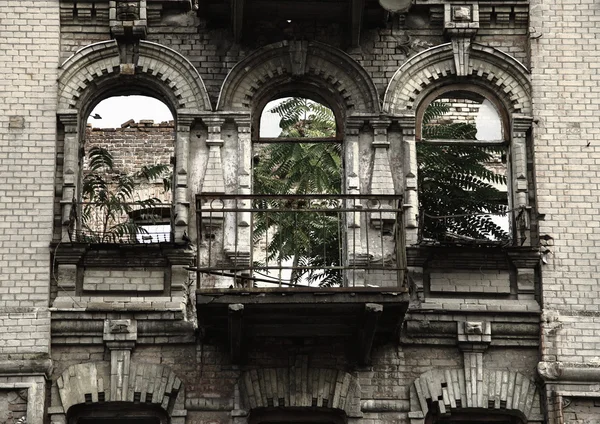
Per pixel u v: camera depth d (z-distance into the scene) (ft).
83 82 79.71
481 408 75.10
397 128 79.61
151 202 78.48
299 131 84.84
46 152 78.02
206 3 79.87
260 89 80.28
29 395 73.56
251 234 76.59
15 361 74.08
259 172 83.97
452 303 76.38
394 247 77.30
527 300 76.74
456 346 75.97
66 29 80.69
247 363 75.36
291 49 80.28
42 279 75.77
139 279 76.33
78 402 74.23
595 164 78.95
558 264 77.20
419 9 81.41
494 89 80.79
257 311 72.54
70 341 75.20
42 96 79.05
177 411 74.18
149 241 78.48
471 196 80.79
